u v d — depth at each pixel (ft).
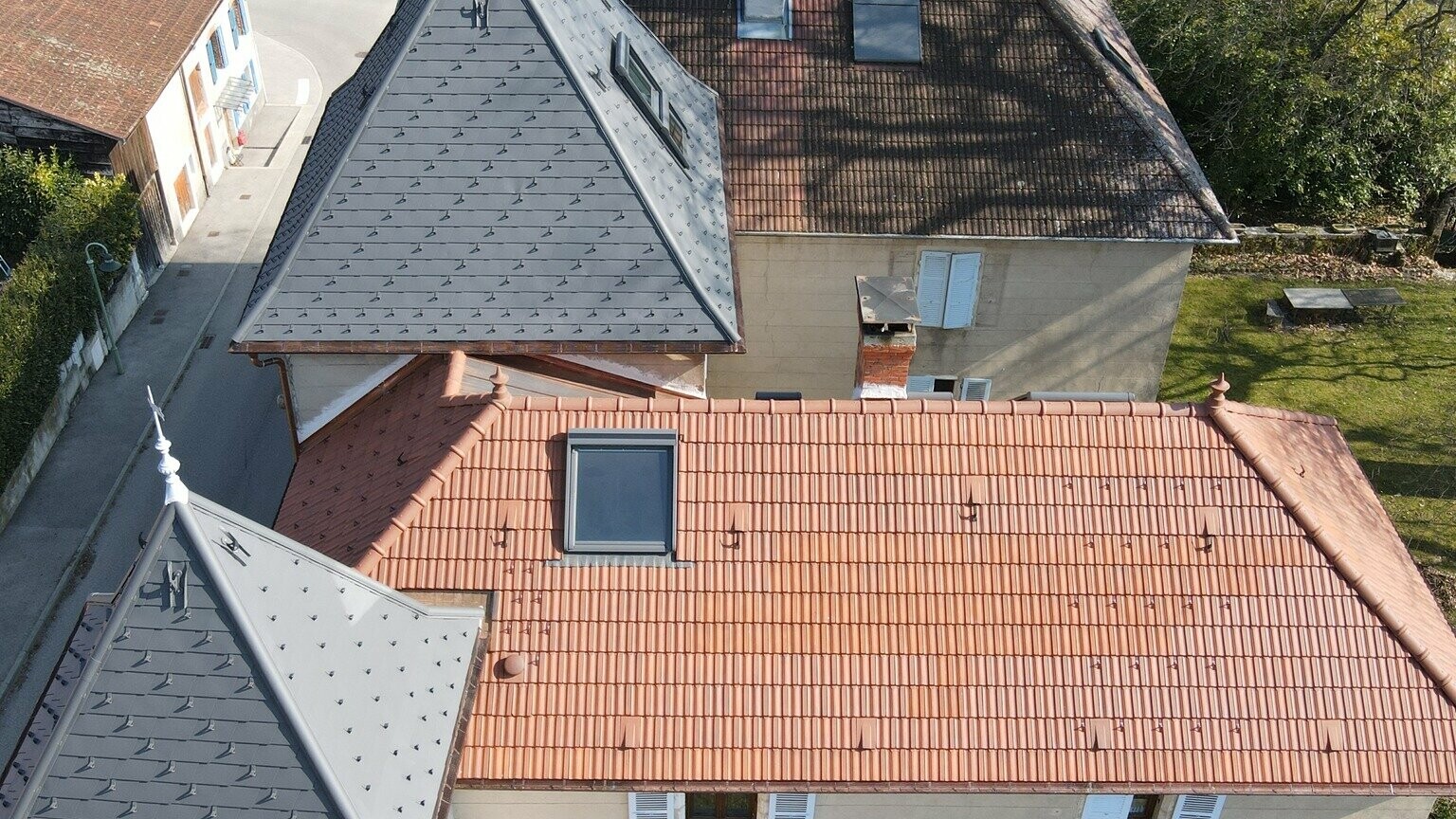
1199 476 57.47
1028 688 54.80
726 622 55.42
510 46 66.39
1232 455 57.77
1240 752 54.08
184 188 132.77
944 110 94.17
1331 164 135.33
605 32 75.66
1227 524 56.85
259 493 99.55
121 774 41.42
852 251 92.99
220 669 42.19
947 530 56.59
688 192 73.00
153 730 41.75
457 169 65.72
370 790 43.04
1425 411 111.34
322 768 41.73
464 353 64.03
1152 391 102.32
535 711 54.03
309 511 63.67
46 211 114.42
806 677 54.80
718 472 57.21
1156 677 55.01
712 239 71.51
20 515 97.35
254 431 106.11
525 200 65.77
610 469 57.36
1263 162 133.69
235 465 102.42
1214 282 127.34
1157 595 56.03
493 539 56.29
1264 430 61.93
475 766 53.26
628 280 65.51
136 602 42.45
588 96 66.49
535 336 64.44
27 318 99.71
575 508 56.70
